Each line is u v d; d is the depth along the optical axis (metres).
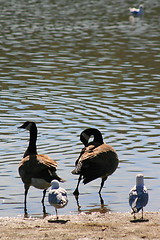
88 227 9.95
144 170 14.26
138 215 10.89
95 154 12.44
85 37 40.06
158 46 36.12
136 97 22.52
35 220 10.66
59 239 9.16
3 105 21.17
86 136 13.73
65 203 10.03
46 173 11.39
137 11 55.69
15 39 38.88
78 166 12.09
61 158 15.06
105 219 10.58
